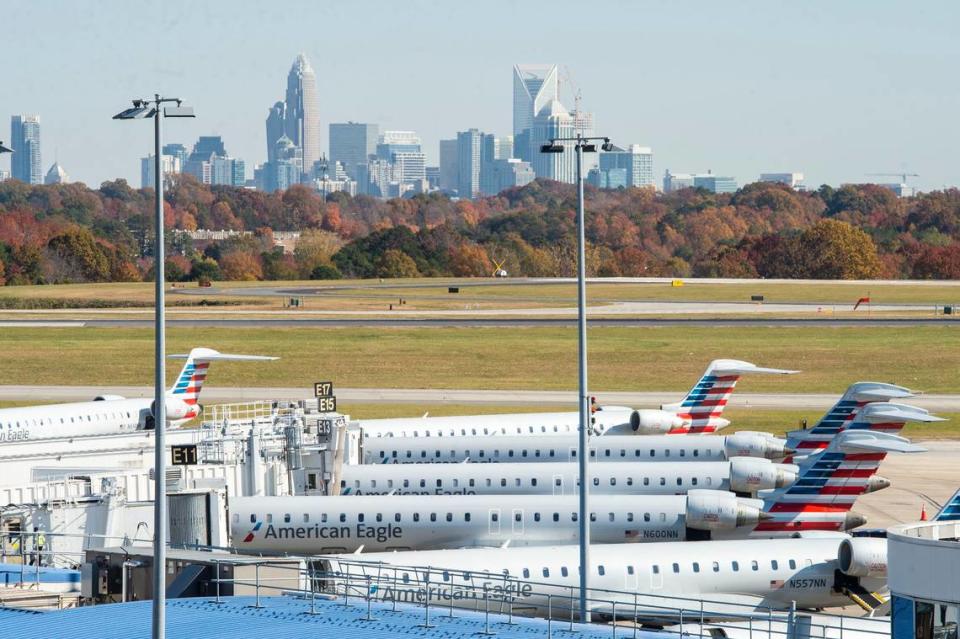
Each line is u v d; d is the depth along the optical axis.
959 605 84.19
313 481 188.12
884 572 141.50
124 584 117.25
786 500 167.00
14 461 185.38
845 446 166.12
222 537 151.25
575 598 117.25
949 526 92.25
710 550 144.75
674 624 130.62
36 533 134.25
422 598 132.00
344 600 112.19
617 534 165.38
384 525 163.75
